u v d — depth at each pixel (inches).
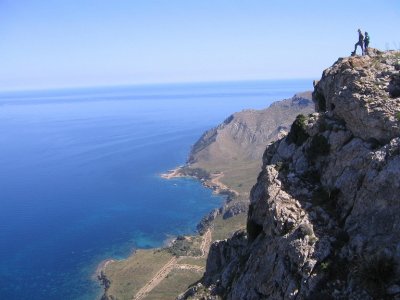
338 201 1717.5
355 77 1984.5
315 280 1494.8
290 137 2224.4
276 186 1950.1
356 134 1809.8
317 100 2452.0
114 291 6560.0
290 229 1706.4
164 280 6688.0
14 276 7460.6
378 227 1480.1
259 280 1724.9
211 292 2103.8
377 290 1348.4
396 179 1496.1
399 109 1691.7
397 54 2182.6
